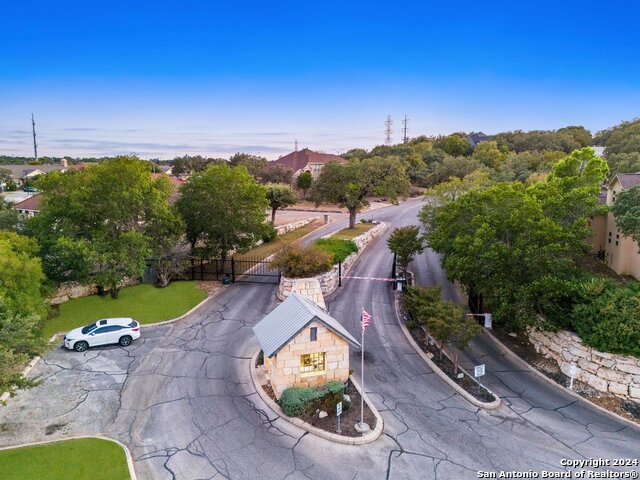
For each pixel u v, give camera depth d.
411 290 29.84
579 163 40.69
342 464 18.23
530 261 26.47
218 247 41.66
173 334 30.27
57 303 33.31
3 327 19.67
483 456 18.97
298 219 72.06
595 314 24.66
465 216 32.03
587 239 39.12
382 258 49.25
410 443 19.67
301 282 34.59
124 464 17.78
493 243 28.62
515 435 20.48
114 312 32.88
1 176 104.12
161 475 17.44
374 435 19.91
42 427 20.28
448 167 97.88
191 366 26.03
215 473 17.59
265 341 23.28
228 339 29.58
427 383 24.83
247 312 34.03
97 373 25.06
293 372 22.55
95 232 33.28
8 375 17.45
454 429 20.77
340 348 23.19
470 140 152.38
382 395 23.48
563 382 25.20
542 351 28.14
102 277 32.62
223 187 40.47
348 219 73.25
